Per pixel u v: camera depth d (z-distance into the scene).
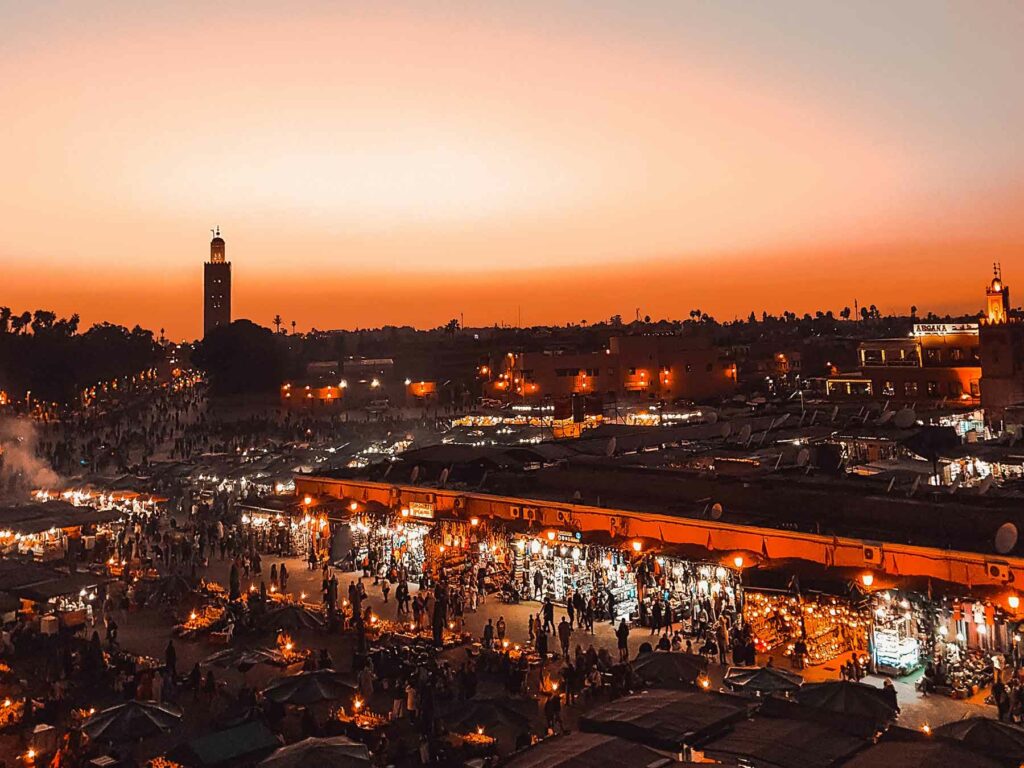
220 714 29.64
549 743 19.50
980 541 29.80
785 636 32.31
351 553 49.72
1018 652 27.38
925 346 90.38
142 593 44.00
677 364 138.12
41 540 51.62
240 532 56.72
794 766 17.88
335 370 194.38
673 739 19.58
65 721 29.61
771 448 52.69
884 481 36.88
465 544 44.19
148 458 104.31
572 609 37.25
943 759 17.38
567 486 43.97
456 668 33.56
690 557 34.75
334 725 27.92
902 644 29.59
